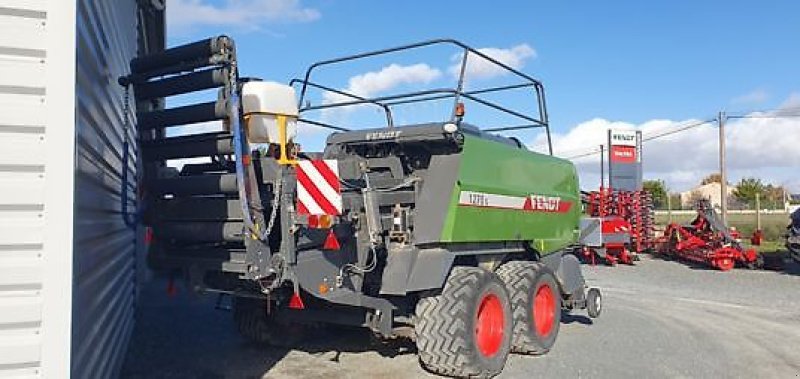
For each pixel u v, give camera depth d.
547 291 7.68
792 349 8.01
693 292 13.80
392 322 6.25
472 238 6.48
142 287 11.04
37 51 2.96
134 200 6.54
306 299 6.17
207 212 5.11
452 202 6.21
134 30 9.09
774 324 9.82
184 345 7.40
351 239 5.76
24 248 2.91
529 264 7.53
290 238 4.95
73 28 3.02
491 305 6.45
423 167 6.65
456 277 6.23
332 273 5.50
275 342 7.19
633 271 18.38
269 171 4.96
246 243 4.74
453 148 6.37
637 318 10.17
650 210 23.11
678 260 21.34
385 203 6.23
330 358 6.82
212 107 4.71
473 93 7.68
